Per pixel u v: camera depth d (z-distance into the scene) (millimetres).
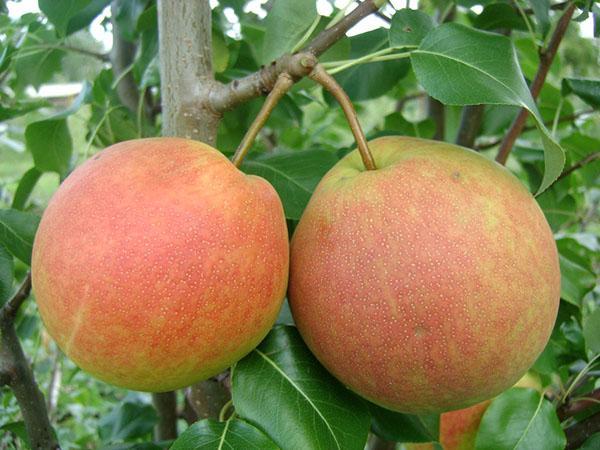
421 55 210
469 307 177
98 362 178
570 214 371
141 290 168
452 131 413
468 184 188
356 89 335
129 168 180
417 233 180
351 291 183
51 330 184
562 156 187
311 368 210
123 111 360
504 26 319
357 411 205
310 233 195
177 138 196
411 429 245
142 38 326
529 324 185
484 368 184
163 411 349
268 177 261
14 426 288
